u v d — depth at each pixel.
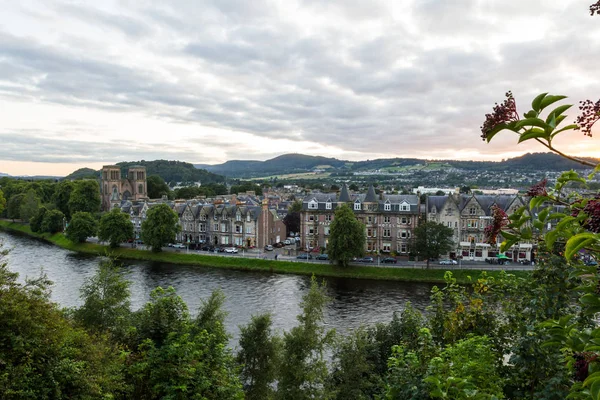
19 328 22.31
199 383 27.80
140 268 98.69
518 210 8.41
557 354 14.91
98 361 25.47
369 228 109.50
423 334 19.88
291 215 149.75
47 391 20.94
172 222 112.38
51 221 140.12
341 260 95.94
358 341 34.41
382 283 86.38
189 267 100.44
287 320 63.84
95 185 166.00
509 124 6.50
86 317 35.50
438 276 87.81
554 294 16.77
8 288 25.88
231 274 93.44
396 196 109.31
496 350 20.47
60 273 89.62
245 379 37.59
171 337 30.06
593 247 6.62
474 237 100.44
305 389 33.66
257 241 118.88
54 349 23.02
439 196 105.62
